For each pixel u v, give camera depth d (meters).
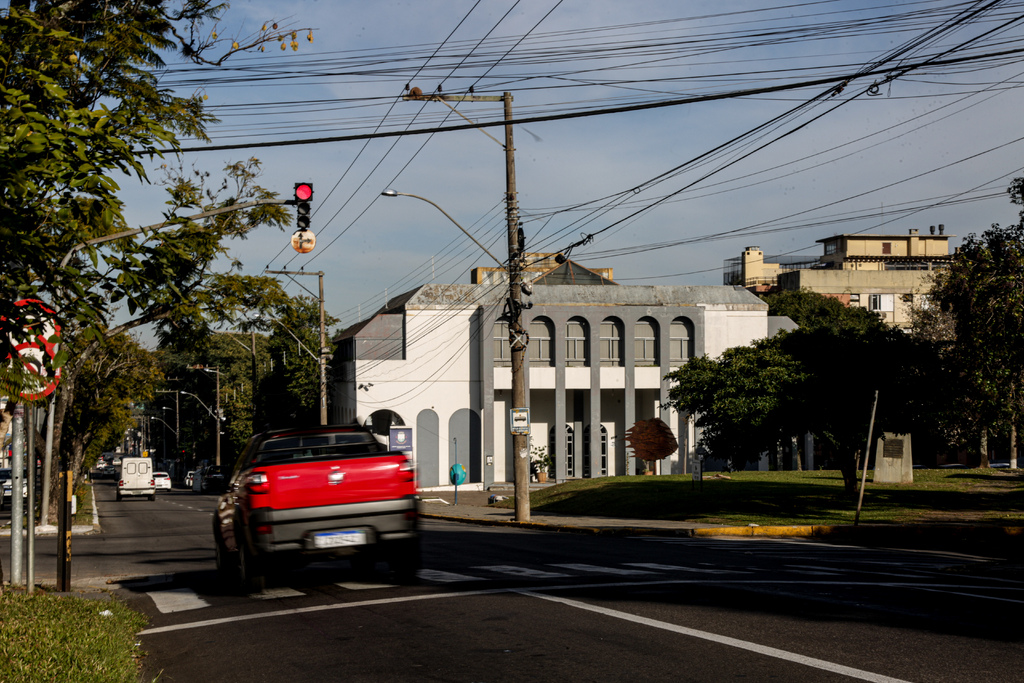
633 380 54.69
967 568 12.53
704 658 6.70
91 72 15.85
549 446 55.78
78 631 7.83
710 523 23.56
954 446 43.06
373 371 52.28
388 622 8.57
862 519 22.59
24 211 8.14
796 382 25.61
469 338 53.78
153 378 53.00
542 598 9.65
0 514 39.16
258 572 10.91
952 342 25.80
